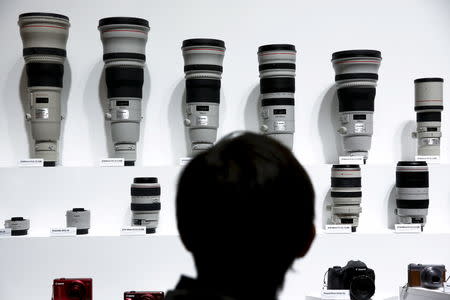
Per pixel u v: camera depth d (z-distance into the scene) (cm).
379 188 339
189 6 359
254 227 91
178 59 356
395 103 363
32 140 347
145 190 304
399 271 316
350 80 326
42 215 322
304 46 362
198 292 88
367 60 322
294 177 92
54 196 323
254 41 361
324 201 335
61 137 347
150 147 353
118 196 325
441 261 317
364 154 336
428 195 325
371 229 334
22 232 308
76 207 324
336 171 317
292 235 93
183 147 354
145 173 326
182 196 94
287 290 314
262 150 93
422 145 343
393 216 340
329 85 361
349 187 314
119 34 314
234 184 91
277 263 93
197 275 93
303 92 361
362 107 328
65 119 349
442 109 340
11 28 351
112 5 355
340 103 334
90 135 349
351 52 322
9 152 347
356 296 278
